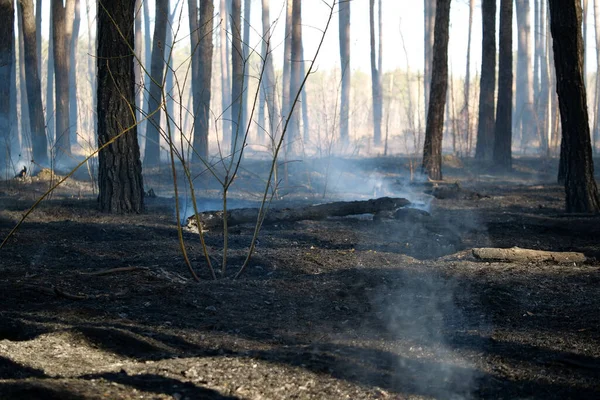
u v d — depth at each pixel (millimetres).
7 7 16453
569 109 10625
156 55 19531
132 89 10695
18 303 5594
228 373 3957
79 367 4039
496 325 5172
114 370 3963
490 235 9375
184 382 3768
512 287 6309
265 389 3744
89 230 9219
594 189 10695
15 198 12344
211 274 6738
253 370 4031
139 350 4492
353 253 8078
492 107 22016
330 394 3732
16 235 8648
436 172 16578
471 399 3740
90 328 4652
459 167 20516
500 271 7008
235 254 7727
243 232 9398
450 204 13008
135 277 6430
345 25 33000
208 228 9398
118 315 5336
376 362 4293
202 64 18844
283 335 4992
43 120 18438
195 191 14758
